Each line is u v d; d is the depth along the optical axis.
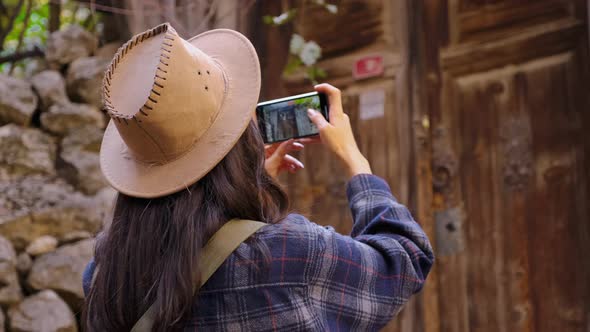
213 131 1.10
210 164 1.07
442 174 3.22
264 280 1.04
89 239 3.39
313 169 3.53
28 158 3.70
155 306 1.04
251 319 1.02
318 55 3.28
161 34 1.09
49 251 3.32
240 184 1.10
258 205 1.12
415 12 3.33
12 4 5.44
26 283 3.21
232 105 1.12
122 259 1.09
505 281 3.03
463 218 3.16
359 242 1.12
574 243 2.86
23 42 5.64
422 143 3.27
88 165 3.73
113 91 1.08
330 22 3.54
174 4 3.17
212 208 1.08
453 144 3.21
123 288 1.08
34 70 4.82
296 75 3.59
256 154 1.15
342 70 3.51
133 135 1.06
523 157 3.01
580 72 2.88
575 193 2.86
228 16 3.22
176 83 1.04
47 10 5.57
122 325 1.08
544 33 2.98
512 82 3.06
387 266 1.11
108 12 4.30
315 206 3.51
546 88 2.96
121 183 1.13
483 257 3.09
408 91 3.32
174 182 1.08
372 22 3.43
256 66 1.14
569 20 2.91
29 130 3.78
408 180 3.29
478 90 3.15
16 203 3.43
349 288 1.07
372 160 3.40
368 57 3.43
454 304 3.15
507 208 3.04
